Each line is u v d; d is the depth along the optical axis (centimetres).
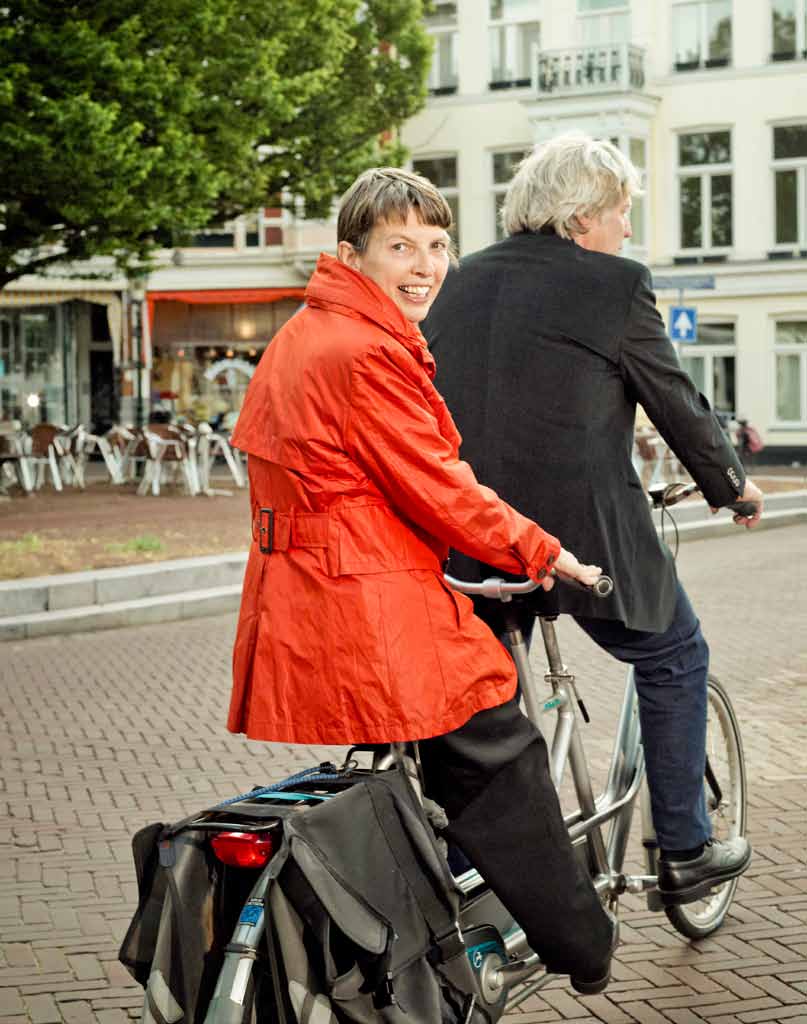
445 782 277
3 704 801
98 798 603
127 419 3394
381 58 2400
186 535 1545
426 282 276
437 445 261
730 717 426
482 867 278
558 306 330
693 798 368
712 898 432
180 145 1684
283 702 260
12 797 605
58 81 1652
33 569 1241
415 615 261
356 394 257
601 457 327
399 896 253
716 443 333
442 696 261
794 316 3206
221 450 2412
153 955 249
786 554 1555
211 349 3469
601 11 3319
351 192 276
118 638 1049
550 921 282
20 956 421
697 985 391
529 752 278
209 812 250
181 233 1978
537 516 326
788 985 391
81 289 3356
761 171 3219
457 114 3462
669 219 3303
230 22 1802
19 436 2391
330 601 258
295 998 234
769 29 3197
